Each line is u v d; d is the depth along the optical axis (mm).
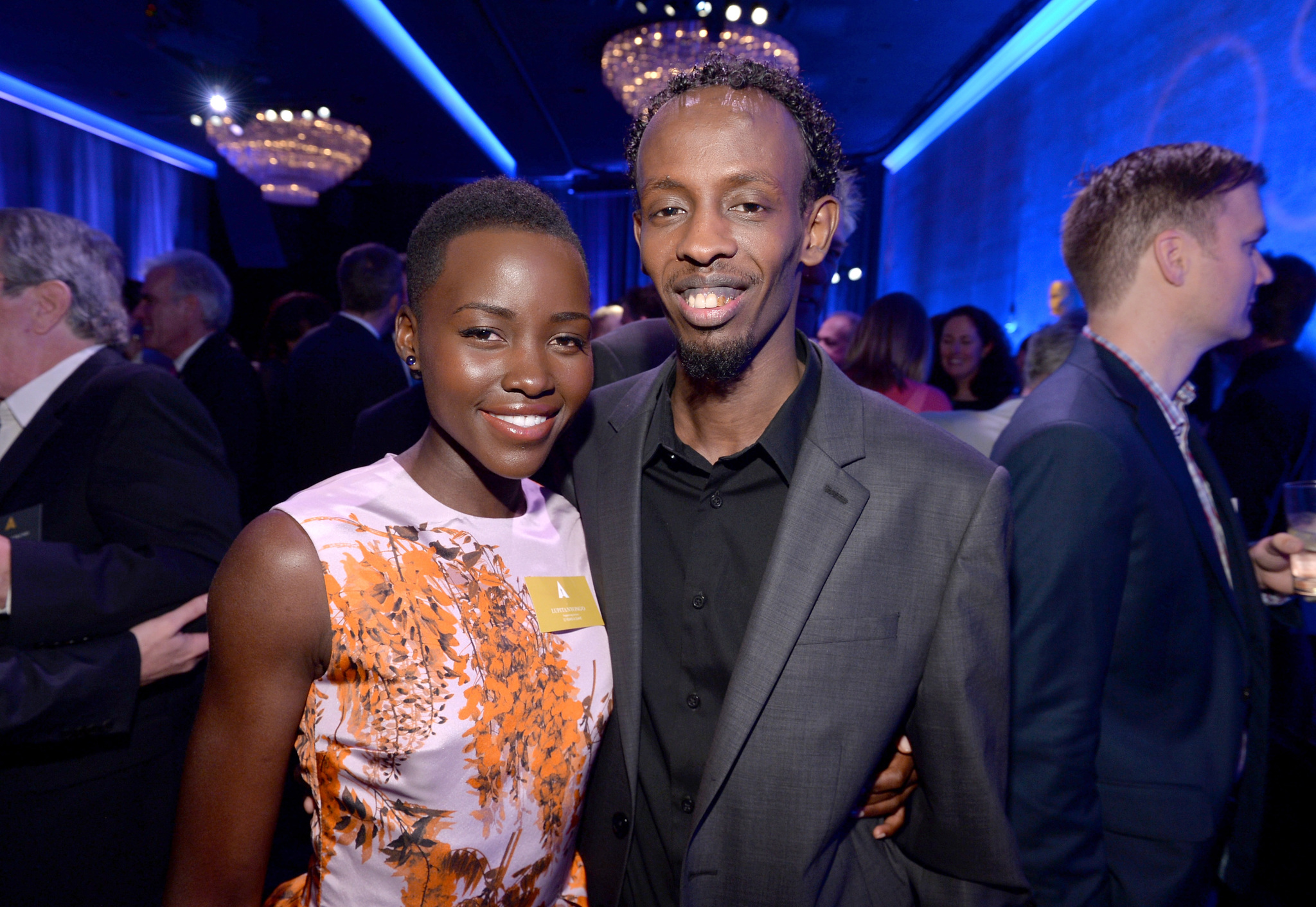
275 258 12055
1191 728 1197
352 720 791
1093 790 1110
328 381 3205
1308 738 1661
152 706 1355
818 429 1003
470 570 876
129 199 10797
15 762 1233
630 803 971
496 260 805
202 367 3355
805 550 947
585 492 1086
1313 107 4250
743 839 942
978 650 943
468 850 819
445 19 7168
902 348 3223
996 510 958
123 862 1328
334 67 8094
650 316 3438
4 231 1320
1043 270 7148
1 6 6855
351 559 798
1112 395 1234
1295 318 2521
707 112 897
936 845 1000
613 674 988
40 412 1348
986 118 8562
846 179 1645
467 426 845
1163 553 1158
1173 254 1249
